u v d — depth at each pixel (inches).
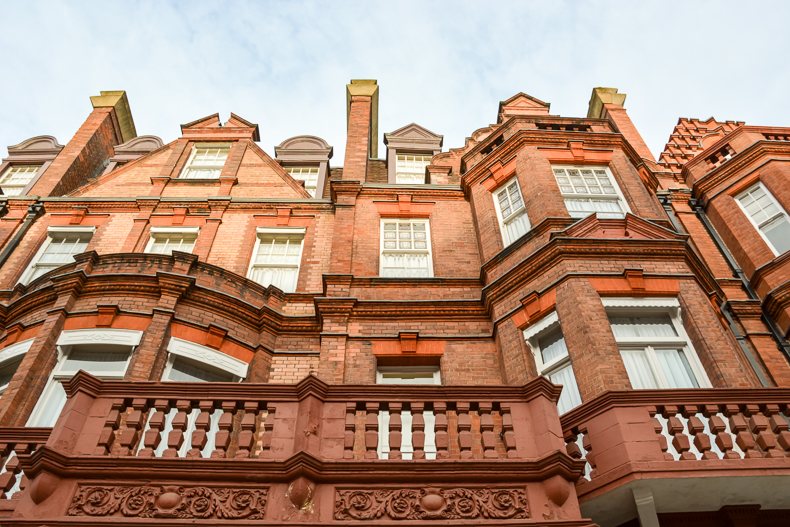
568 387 362.0
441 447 269.7
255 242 561.0
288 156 706.2
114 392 282.4
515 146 549.0
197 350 418.6
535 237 449.4
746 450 276.5
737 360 349.1
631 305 381.7
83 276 434.9
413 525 243.1
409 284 482.6
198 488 252.1
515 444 272.2
